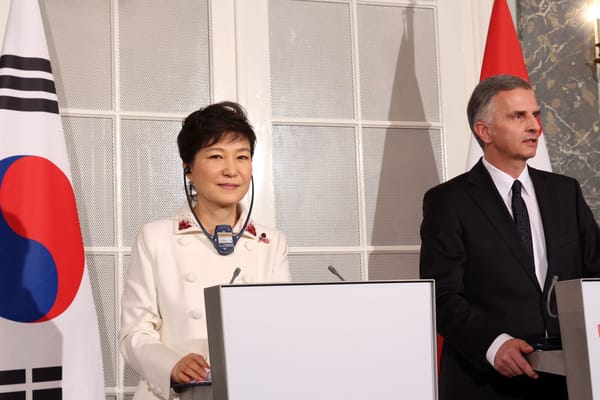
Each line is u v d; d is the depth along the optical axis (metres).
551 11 4.15
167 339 2.27
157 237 2.36
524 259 2.50
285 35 3.83
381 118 3.92
